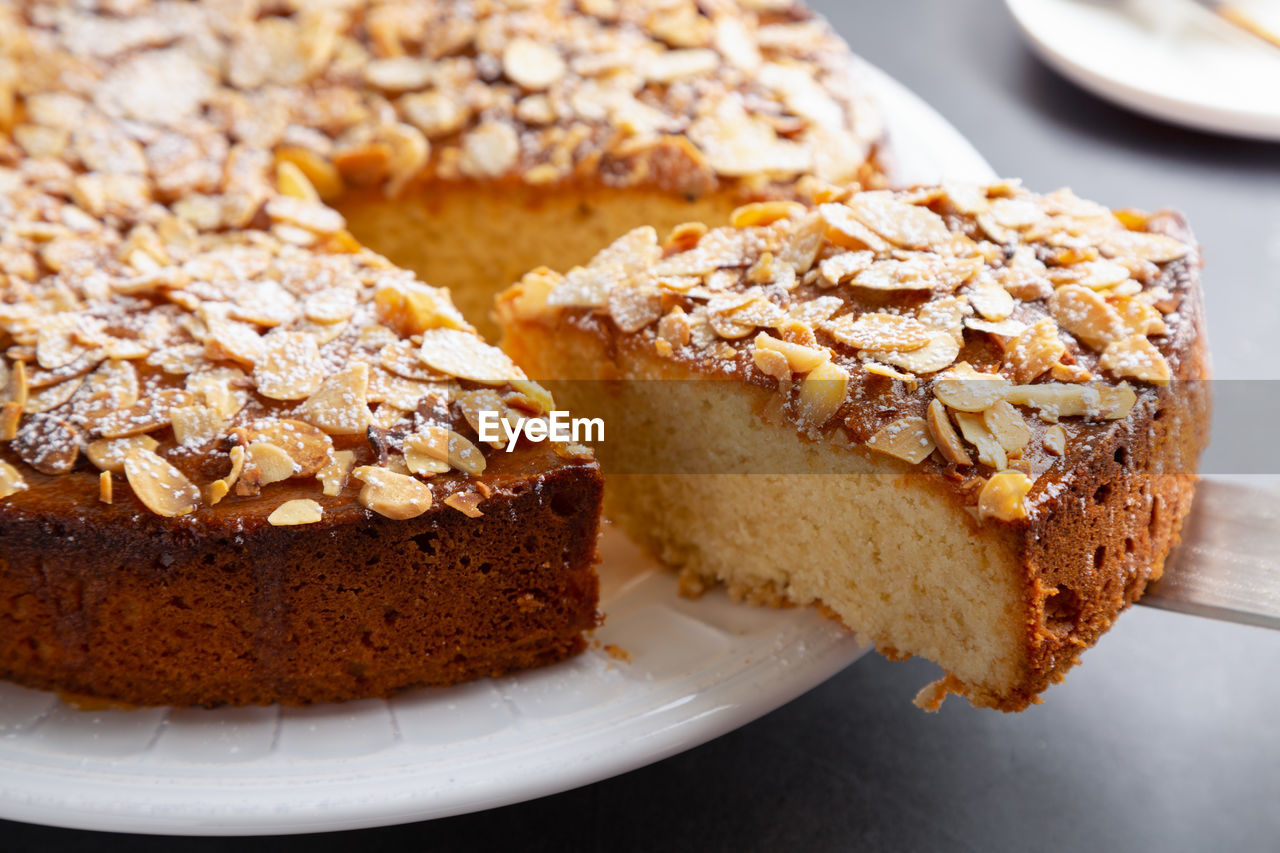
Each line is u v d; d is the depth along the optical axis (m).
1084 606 0.54
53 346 0.56
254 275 0.59
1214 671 0.58
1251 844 0.54
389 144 0.64
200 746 0.53
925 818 0.54
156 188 0.63
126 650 0.54
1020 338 0.55
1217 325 0.67
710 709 0.54
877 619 0.56
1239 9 0.77
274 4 0.68
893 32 0.80
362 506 0.53
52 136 0.64
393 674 0.55
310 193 0.63
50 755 0.53
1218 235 0.70
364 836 0.54
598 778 0.52
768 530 0.57
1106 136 0.74
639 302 0.58
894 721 0.56
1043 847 0.54
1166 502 0.56
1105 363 0.55
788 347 0.55
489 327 0.68
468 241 0.66
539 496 0.54
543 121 0.65
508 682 0.55
